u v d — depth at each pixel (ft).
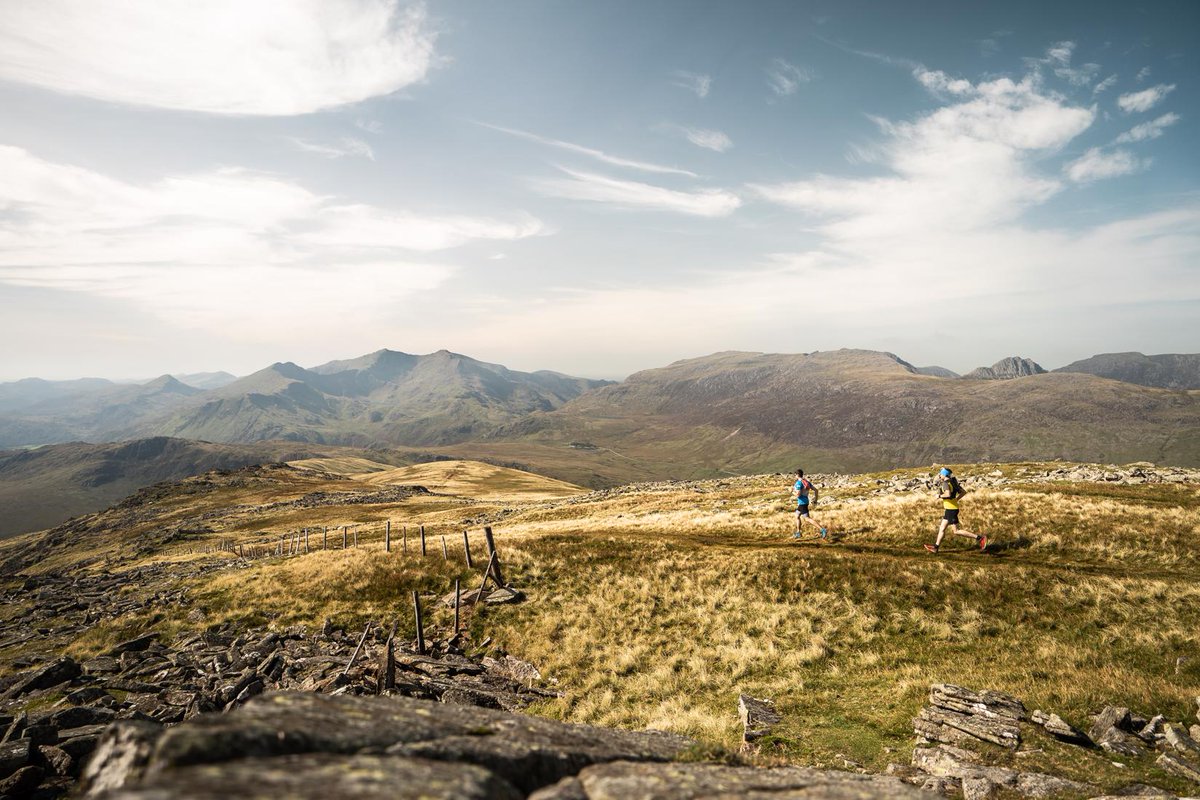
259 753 16.76
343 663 75.72
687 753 27.40
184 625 100.53
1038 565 78.18
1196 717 42.22
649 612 85.76
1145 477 132.26
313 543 225.15
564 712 63.77
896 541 97.60
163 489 569.64
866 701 55.01
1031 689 50.34
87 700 67.31
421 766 16.90
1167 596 64.80
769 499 178.19
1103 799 31.83
